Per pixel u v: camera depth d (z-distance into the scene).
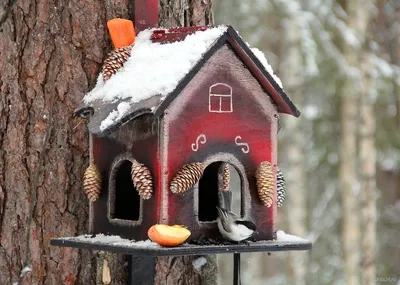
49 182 8.08
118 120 7.02
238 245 6.92
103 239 7.30
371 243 21.02
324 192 24.33
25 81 8.16
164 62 7.33
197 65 7.03
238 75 7.36
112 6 8.20
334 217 24.00
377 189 24.08
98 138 7.73
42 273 8.06
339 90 20.50
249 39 20.92
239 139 7.36
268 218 7.51
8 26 8.20
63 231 8.05
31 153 8.12
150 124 7.11
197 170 7.02
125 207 7.70
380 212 24.94
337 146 22.48
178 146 7.02
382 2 24.22
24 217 8.10
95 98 7.73
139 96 7.17
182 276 8.53
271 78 7.38
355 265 20.98
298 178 21.42
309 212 25.00
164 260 8.41
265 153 7.51
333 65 20.09
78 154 8.09
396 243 24.69
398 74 21.58
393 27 24.33
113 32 7.86
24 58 8.18
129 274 8.14
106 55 8.17
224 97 7.28
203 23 8.88
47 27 8.18
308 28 20.09
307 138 22.70
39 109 8.13
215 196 8.02
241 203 7.44
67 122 8.09
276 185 7.57
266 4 20.23
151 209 7.07
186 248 6.59
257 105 7.47
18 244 8.12
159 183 6.97
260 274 26.33
